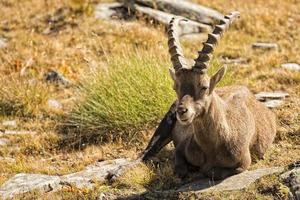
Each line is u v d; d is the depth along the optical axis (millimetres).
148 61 30375
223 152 20922
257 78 33125
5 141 27594
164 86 28125
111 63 30703
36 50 38281
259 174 21078
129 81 28766
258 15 45750
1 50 38688
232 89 23812
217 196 19562
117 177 22094
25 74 35312
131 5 44031
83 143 27359
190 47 39844
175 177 21984
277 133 25062
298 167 20391
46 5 45531
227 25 20547
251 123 22172
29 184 22391
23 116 30594
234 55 38344
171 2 44281
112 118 27641
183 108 18906
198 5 45844
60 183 22375
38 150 26766
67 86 33906
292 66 35000
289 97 29766
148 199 20266
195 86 19453
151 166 23172
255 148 22922
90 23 42531
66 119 29422
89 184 22109
